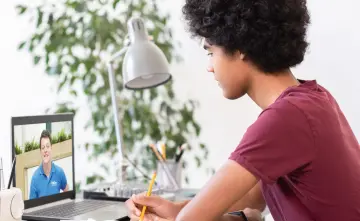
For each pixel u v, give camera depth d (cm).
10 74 295
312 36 263
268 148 92
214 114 286
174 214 124
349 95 259
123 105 256
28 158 149
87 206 158
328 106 98
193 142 288
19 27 291
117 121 199
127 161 205
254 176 93
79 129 293
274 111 94
